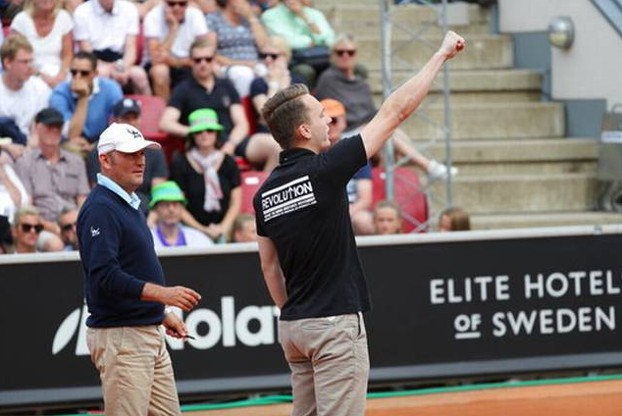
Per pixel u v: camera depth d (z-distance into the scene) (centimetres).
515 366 1800
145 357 1290
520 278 1809
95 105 2188
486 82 2698
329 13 2775
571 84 2642
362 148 1157
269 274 1239
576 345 1822
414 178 2322
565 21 2625
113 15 2355
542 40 2720
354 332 1180
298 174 1173
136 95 2331
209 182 2108
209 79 2256
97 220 1258
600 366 1823
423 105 2606
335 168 1159
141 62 2400
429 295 1788
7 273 1694
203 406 1741
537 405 1717
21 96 2134
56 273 1702
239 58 2425
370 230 2102
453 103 2678
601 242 1828
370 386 1767
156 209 1984
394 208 2006
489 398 1756
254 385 1744
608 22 2519
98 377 1709
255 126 2367
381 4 2355
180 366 1733
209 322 1738
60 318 1702
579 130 2631
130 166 1280
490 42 2775
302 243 1173
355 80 2378
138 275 1282
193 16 2380
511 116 2644
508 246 1806
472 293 1797
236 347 1745
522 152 2553
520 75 2709
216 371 1738
